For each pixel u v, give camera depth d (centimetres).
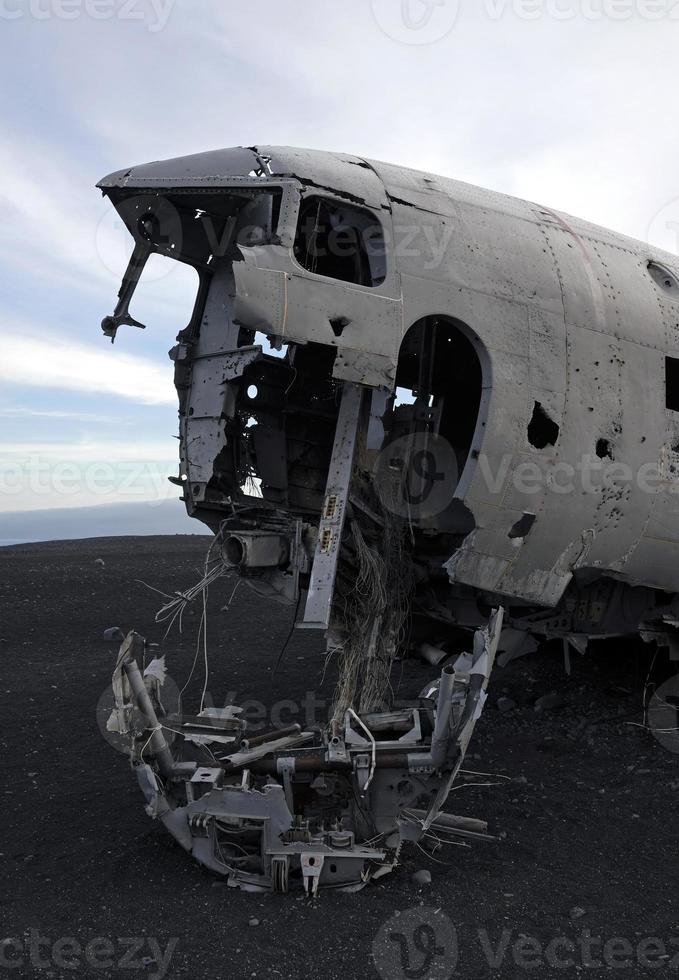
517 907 335
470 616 598
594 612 628
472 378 680
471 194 557
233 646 983
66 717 641
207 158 504
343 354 448
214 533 586
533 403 498
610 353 539
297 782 395
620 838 412
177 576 1459
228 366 542
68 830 411
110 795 464
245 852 369
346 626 522
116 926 311
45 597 1200
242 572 513
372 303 459
